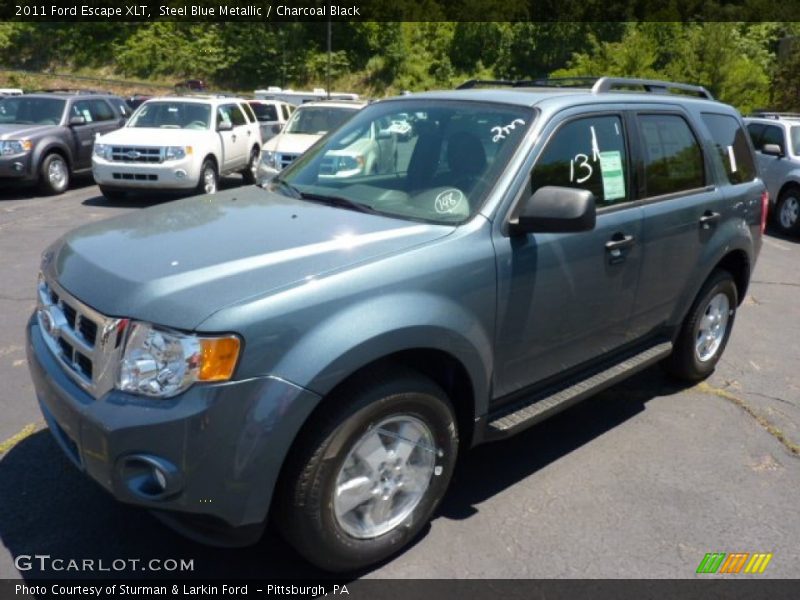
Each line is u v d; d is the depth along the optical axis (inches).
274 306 100.7
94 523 129.0
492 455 159.6
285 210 135.5
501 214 128.8
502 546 127.8
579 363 152.9
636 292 161.3
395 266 113.6
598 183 150.0
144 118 536.7
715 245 183.9
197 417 95.9
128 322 100.3
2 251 329.7
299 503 106.5
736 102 1091.9
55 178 519.5
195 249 114.5
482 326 124.8
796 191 446.9
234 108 593.0
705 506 142.9
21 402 174.1
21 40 1759.4
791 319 274.1
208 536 104.8
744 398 195.9
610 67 1121.4
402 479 119.9
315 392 101.8
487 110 147.0
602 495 145.2
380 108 167.0
